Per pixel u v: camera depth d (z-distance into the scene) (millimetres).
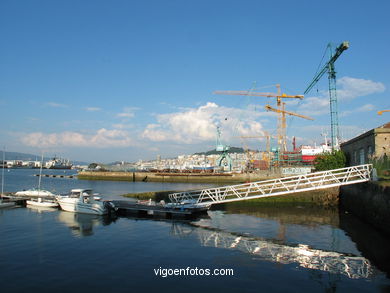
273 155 133000
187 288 13336
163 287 13422
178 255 18078
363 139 36219
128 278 14453
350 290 13156
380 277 14641
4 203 37000
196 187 79188
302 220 29250
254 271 15414
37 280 14148
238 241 21422
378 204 23938
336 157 46688
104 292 12891
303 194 40125
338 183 28203
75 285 13609
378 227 24062
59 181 107438
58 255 17906
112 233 23688
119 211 33062
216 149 130500
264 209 36344
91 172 123125
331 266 16156
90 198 34000
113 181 111500
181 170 127188
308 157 104375
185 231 24578
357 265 16312
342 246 19969
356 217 30531
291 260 17188
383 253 18438
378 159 29859
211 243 20844
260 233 23875
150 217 31047
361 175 28812
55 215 31844
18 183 90500
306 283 13922
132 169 147875
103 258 17391
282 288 13375
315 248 19562
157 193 48438
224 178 101312
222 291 13031
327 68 85625
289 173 90375
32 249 19141
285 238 22219
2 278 14352
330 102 82938
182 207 31359
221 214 33094
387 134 31250
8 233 23500
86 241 21188
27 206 37750
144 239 21859
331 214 32719
